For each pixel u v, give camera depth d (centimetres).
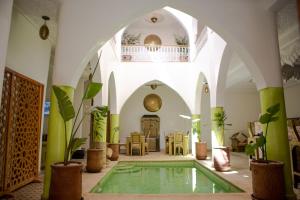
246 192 525
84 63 501
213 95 897
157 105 1645
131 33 1656
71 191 411
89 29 499
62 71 484
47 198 450
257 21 520
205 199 475
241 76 1153
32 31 612
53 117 474
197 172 899
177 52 1339
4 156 497
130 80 1298
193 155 1267
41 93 668
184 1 515
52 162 461
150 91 1659
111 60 1087
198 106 1262
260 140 467
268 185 444
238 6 523
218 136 874
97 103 913
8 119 508
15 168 537
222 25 515
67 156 433
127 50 1348
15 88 541
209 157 1174
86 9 505
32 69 617
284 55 670
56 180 411
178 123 1638
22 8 531
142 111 1639
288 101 1124
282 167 451
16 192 519
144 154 1294
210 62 931
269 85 502
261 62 507
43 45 679
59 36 493
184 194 511
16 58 542
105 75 959
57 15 556
